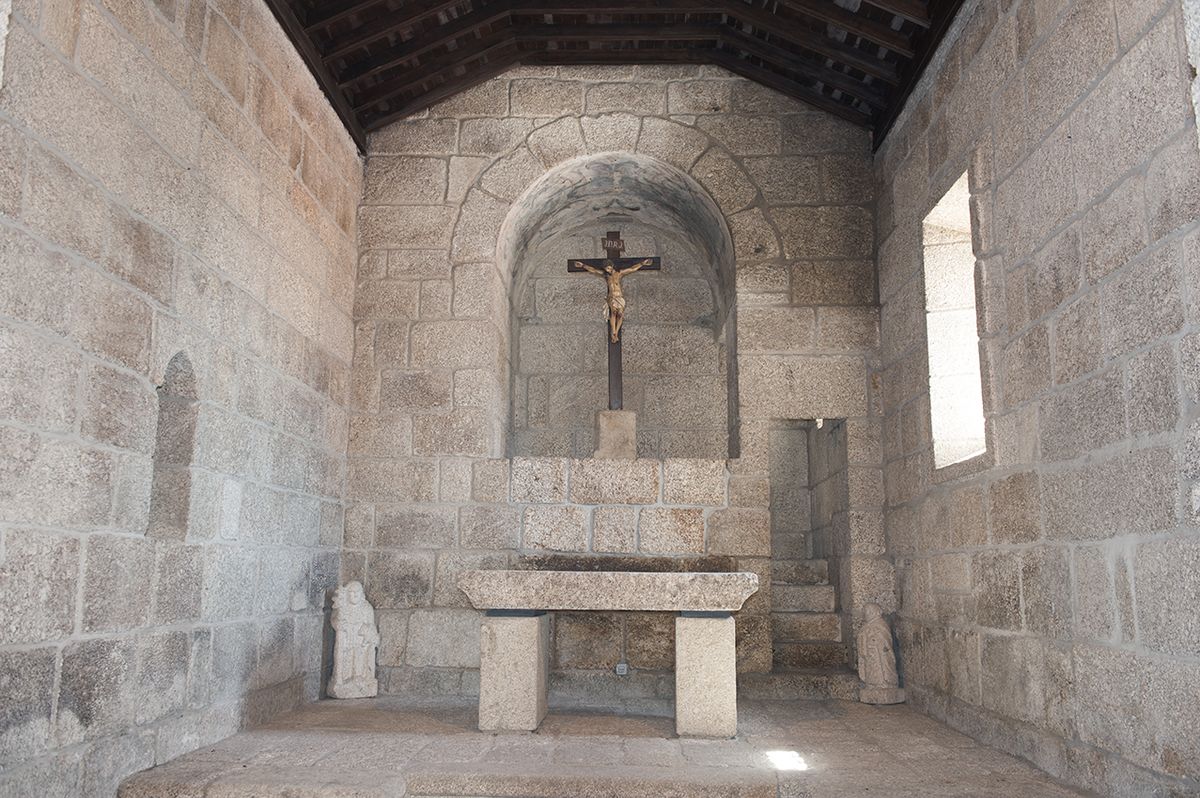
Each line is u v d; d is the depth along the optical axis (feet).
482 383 20.99
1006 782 12.08
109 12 11.66
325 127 19.62
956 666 16.14
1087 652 11.68
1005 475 14.16
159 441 13.65
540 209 23.59
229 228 14.94
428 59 20.97
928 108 17.93
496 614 15.74
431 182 21.94
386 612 20.24
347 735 15.01
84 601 11.03
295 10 17.56
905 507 19.07
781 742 14.76
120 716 11.78
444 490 20.63
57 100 10.60
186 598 13.47
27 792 9.92
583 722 16.29
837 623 21.20
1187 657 9.61
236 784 11.72
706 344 26.66
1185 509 9.64
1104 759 11.26
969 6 15.78
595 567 20.44
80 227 11.02
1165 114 10.01
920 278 18.25
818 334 21.25
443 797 12.26
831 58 19.54
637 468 20.80
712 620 15.29
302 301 18.15
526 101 22.26
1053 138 12.68
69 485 10.77
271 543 16.58
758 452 20.88
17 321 9.93
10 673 9.71
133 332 12.11
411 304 21.39
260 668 16.08
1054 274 12.65
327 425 19.54
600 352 26.66
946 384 17.58
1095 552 11.50
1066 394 12.28
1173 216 9.86
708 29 20.88
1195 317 9.48
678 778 12.20
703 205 22.86
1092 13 11.61
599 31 20.92
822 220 21.68
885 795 11.44
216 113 14.57
